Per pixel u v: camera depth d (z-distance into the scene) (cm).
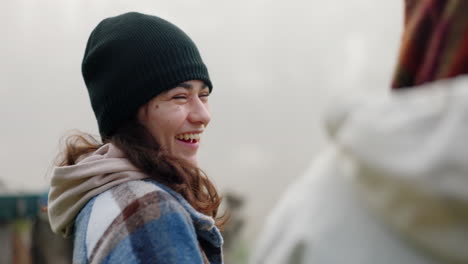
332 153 55
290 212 55
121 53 123
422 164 39
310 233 50
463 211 38
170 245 98
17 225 356
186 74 124
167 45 124
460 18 47
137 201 104
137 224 100
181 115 122
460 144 38
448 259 41
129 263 96
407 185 40
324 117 50
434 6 50
